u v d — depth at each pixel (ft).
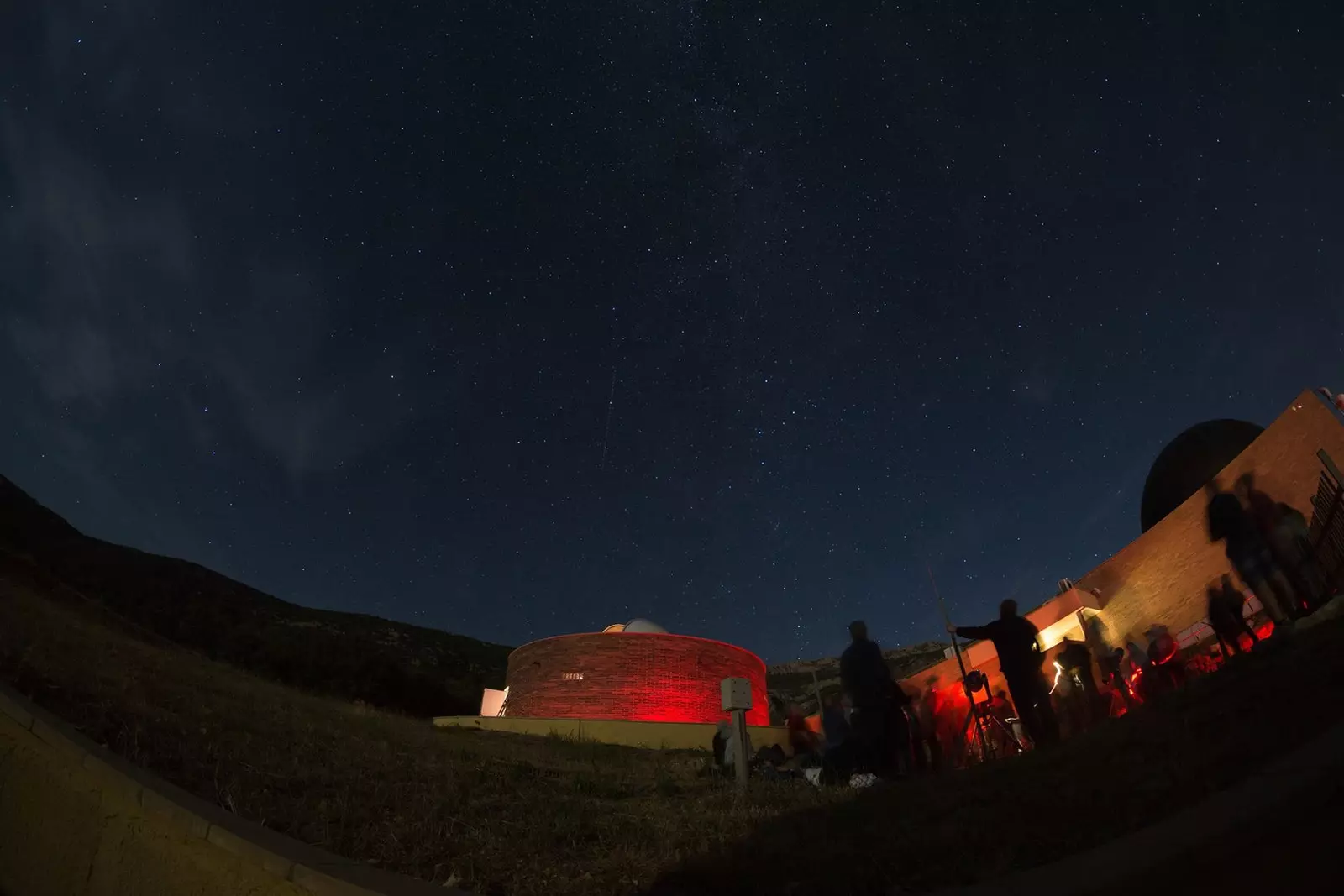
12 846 15.88
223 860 12.19
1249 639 31.01
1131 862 8.66
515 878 13.38
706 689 76.89
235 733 22.11
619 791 22.30
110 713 19.67
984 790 14.99
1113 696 34.47
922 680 48.52
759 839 14.74
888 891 10.71
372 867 11.93
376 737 29.09
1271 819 8.25
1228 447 49.44
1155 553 41.60
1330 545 28.35
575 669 76.02
